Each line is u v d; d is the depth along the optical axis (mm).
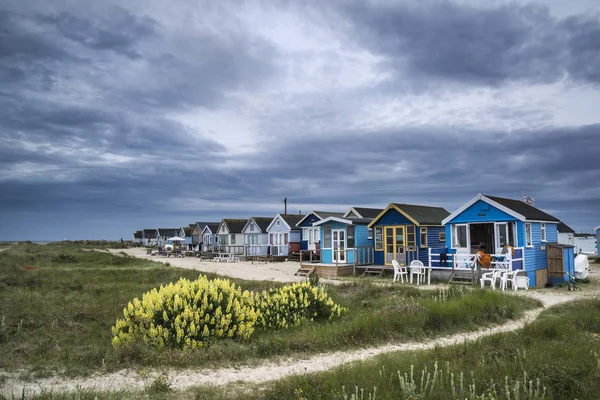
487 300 15914
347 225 33375
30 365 9328
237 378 8938
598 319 13289
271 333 12820
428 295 18906
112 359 9703
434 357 9547
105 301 17406
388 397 7062
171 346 11016
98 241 98375
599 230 44281
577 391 7277
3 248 57562
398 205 30656
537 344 10375
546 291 22344
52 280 23016
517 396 6602
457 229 27203
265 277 30250
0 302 15586
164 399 7594
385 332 12359
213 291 12719
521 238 24578
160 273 28719
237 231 55719
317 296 15477
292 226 46781
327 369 9250
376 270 30391
